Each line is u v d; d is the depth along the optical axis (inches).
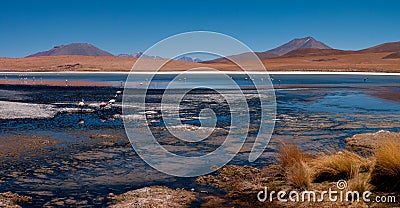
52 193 323.3
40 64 5167.3
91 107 889.5
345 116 776.9
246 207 287.9
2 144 498.6
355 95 1274.6
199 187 337.7
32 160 424.8
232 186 337.1
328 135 572.4
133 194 315.9
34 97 1141.7
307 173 331.0
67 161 421.7
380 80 2383.1
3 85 1764.3
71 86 1722.4
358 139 514.6
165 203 295.6
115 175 373.4
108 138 540.7
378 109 895.7
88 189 333.1
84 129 609.9
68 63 5132.9
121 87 1649.9
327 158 354.6
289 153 386.9
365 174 318.3
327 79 2532.0
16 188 335.3
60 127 627.5
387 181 296.2
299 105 978.1
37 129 607.2
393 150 303.7
